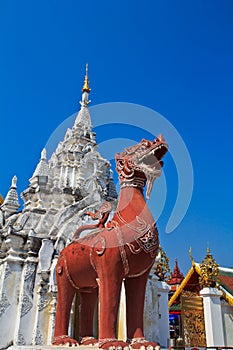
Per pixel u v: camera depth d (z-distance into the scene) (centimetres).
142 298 794
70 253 884
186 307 1994
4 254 1759
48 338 1547
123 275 761
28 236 1742
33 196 2256
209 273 2117
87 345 853
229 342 2042
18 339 1531
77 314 1620
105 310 730
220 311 2047
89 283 870
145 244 760
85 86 3200
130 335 763
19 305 1603
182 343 1925
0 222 2094
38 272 1677
